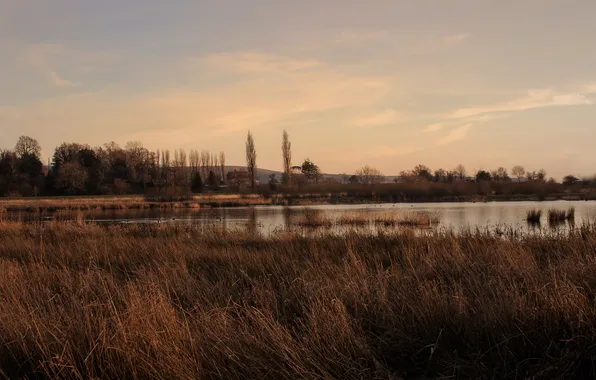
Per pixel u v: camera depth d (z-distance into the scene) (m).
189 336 3.87
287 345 3.75
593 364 3.46
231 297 5.46
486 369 3.59
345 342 3.90
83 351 3.85
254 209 39.72
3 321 4.47
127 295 5.36
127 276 7.41
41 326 4.24
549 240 10.03
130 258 9.37
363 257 8.61
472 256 7.70
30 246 11.18
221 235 13.30
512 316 4.18
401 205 41.44
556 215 23.75
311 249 9.35
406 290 5.23
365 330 4.39
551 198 47.34
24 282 6.17
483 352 3.94
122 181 73.44
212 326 4.18
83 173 68.44
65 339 3.99
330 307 4.58
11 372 3.83
